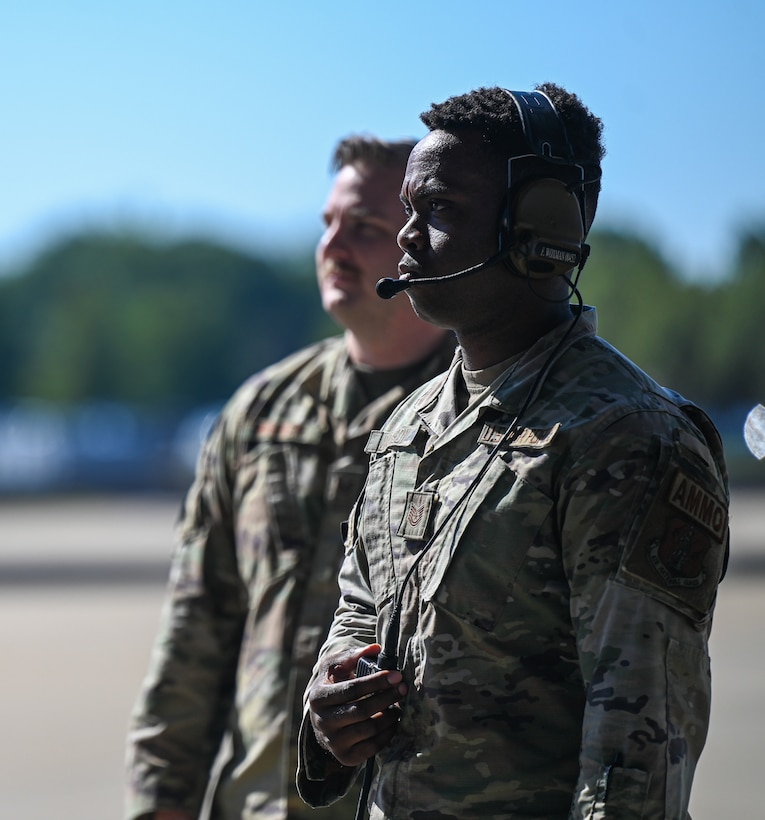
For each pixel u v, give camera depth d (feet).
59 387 425.28
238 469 19.47
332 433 19.12
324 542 18.56
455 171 12.12
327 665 12.56
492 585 11.43
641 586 10.84
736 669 51.29
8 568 91.45
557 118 12.24
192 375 440.04
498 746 11.32
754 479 179.22
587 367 11.78
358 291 19.04
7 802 34.40
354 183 19.24
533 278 12.10
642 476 10.98
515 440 11.62
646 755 10.46
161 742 18.78
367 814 12.92
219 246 492.95
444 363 19.48
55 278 491.31
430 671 11.58
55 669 53.83
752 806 32.83
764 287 225.56
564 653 11.36
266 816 17.53
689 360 229.86
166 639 19.26
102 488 186.09
